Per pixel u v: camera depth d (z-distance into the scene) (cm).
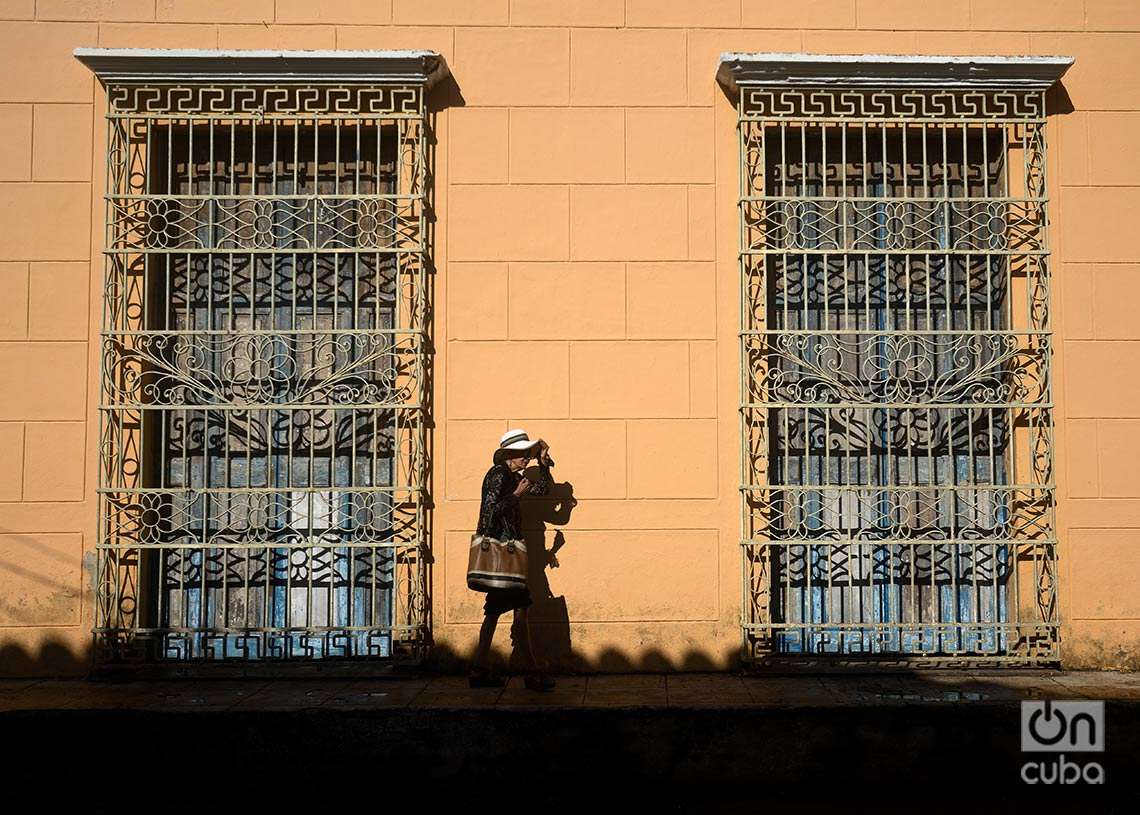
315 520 714
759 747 594
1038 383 713
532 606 700
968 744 595
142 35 721
